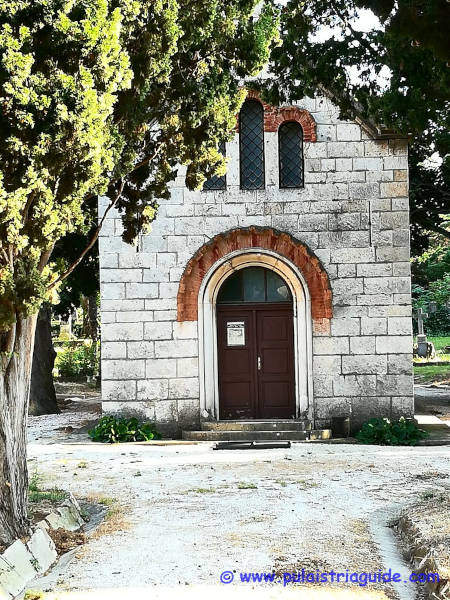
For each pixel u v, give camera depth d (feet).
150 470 37.93
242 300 50.83
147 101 27.61
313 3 36.06
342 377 48.93
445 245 118.42
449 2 28.32
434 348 124.36
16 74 20.51
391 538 25.88
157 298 49.24
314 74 36.94
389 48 32.09
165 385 48.96
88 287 65.98
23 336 24.95
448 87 30.83
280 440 47.16
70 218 23.82
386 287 49.06
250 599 19.90
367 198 49.44
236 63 29.55
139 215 30.76
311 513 28.86
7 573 20.95
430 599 19.76
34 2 21.20
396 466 38.22
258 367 50.31
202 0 27.40
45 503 28.73
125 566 22.76
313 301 49.37
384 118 34.37
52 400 67.67
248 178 50.19
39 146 21.35
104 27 21.99
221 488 33.40
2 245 22.09
